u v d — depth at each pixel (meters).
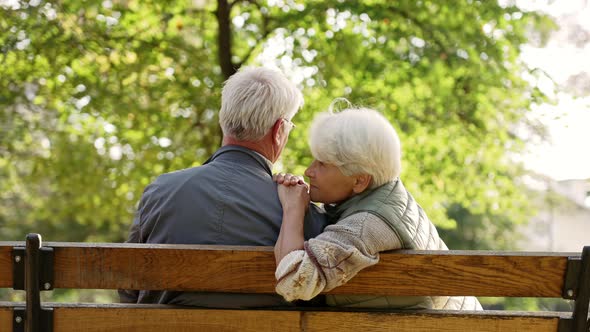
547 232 21.73
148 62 7.94
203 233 2.16
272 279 2.01
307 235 2.18
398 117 8.34
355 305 2.13
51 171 8.52
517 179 9.13
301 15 8.02
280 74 2.37
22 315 1.99
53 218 9.57
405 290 2.01
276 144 2.37
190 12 8.43
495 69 8.03
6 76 7.82
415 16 8.02
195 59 8.27
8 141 8.33
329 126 2.15
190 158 8.27
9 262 1.98
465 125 8.48
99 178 8.44
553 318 2.02
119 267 1.98
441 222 9.08
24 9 7.52
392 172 2.15
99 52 7.77
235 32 8.59
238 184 2.21
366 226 2.01
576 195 15.47
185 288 1.99
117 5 8.16
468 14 7.98
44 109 8.46
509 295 2.00
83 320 1.98
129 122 8.23
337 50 8.16
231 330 2.02
